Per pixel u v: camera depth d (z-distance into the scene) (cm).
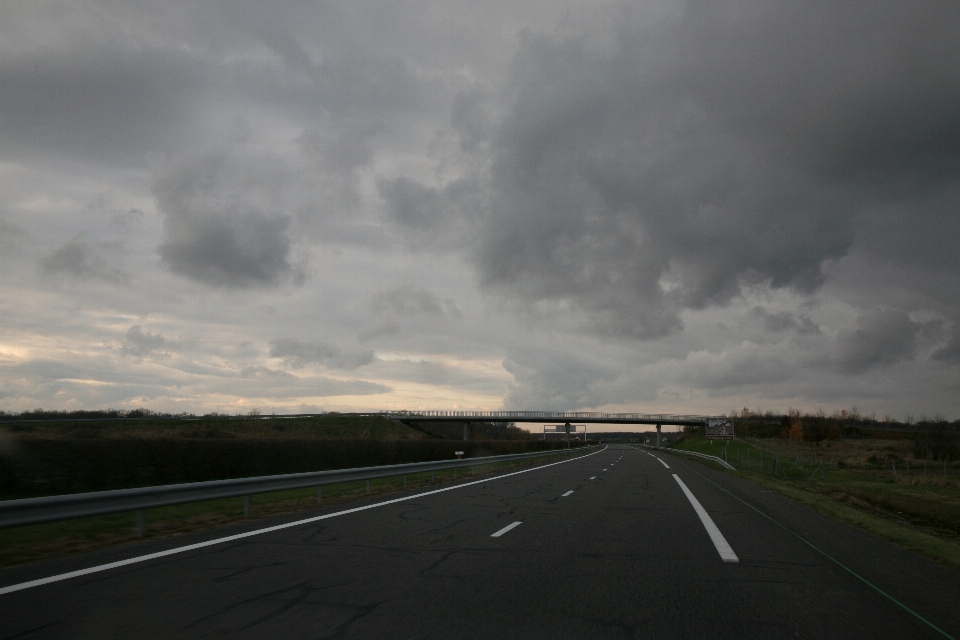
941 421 6450
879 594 725
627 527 1243
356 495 1902
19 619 568
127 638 520
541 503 1675
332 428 8188
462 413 10606
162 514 1447
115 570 783
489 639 535
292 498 1823
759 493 2188
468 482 2498
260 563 834
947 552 1059
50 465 2134
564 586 732
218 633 534
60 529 1187
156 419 6341
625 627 579
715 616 620
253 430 7269
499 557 902
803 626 592
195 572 775
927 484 3431
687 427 13988
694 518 1409
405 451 4522
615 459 5484
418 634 543
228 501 1733
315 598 655
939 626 600
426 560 869
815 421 8838
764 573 828
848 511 1695
